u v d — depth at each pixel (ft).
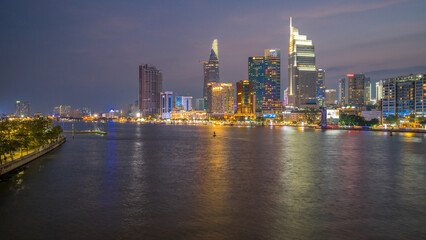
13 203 169.78
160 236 124.47
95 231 129.80
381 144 528.22
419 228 132.26
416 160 333.01
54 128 509.35
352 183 217.36
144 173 258.16
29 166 295.48
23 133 328.08
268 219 142.72
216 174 252.21
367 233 126.93
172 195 185.16
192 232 128.06
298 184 214.07
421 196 182.70
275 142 582.35
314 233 127.03
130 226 134.82
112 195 185.88
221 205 164.35
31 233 128.47
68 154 394.11
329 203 168.04
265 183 217.15
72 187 207.10
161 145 529.86
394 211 154.81
